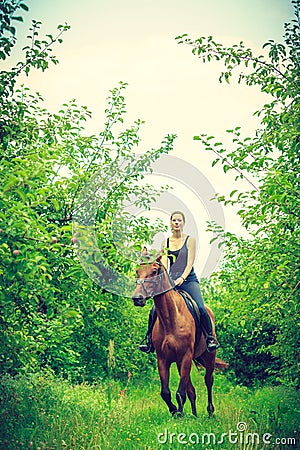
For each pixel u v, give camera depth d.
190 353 9.27
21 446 6.96
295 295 8.32
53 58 8.70
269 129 9.01
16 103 8.25
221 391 14.11
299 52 8.86
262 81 9.25
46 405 8.75
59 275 9.25
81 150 11.05
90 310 11.37
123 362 14.23
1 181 6.51
